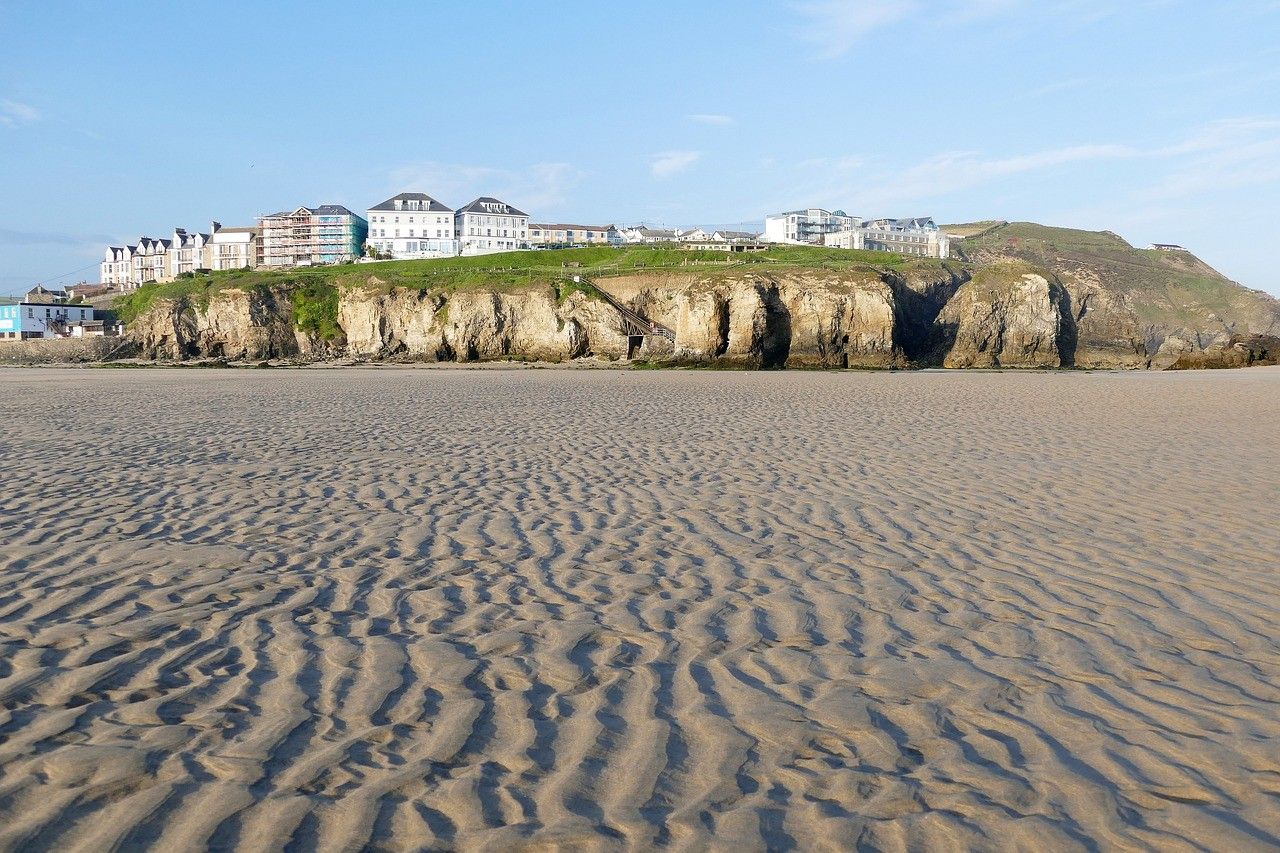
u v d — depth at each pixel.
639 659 5.48
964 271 105.81
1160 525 9.43
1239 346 76.44
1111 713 4.73
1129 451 15.24
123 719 4.49
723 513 9.96
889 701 4.87
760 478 12.31
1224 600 6.81
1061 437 17.34
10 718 4.48
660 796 3.79
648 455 14.57
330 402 26.73
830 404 26.38
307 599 6.65
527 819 3.57
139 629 5.90
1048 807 3.74
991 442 16.52
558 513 9.92
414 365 80.69
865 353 80.75
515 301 89.44
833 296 80.81
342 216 140.50
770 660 5.49
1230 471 13.01
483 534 8.88
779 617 6.35
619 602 6.67
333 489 11.31
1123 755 4.24
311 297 95.69
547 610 6.46
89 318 108.69
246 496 10.80
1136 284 141.50
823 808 3.70
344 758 4.09
